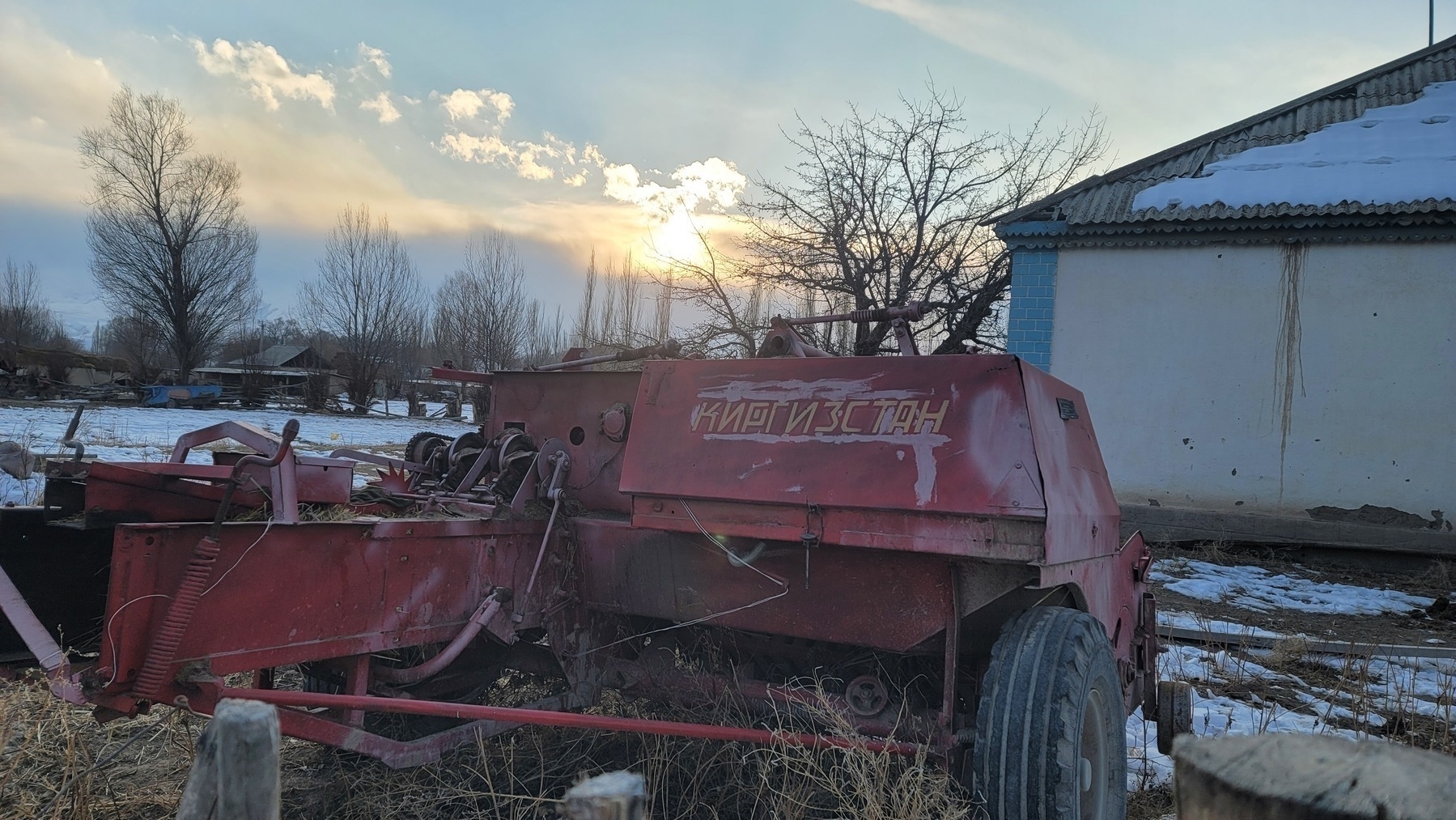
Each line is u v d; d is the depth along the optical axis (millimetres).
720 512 3684
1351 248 12766
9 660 3629
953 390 3463
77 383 49156
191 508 3334
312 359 57969
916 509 3320
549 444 4270
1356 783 1278
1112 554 4512
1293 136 14414
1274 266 13109
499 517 3984
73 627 3748
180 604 2777
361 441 25203
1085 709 3275
